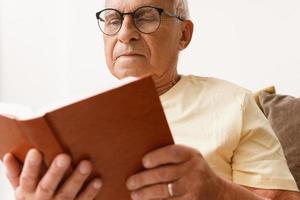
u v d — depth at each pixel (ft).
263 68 6.78
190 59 7.16
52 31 7.97
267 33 6.72
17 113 2.39
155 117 2.30
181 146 2.46
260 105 5.45
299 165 4.76
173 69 4.23
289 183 3.82
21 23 8.14
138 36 3.84
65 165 2.29
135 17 3.85
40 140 2.26
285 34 6.63
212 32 7.01
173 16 3.96
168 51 3.99
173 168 2.46
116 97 2.17
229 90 4.19
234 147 3.95
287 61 6.64
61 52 7.93
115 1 3.91
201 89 4.25
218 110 4.06
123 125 2.27
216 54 7.02
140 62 3.84
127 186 2.57
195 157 2.52
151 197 2.59
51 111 2.15
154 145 2.42
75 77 7.86
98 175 2.49
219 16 6.95
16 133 2.37
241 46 6.87
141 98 2.21
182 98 4.17
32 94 8.18
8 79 8.30
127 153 2.41
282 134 4.97
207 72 7.09
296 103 5.14
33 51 8.12
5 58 8.28
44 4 7.97
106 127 2.26
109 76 7.61
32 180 2.44
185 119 4.05
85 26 7.71
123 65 3.86
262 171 3.84
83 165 2.34
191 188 2.57
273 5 6.64
